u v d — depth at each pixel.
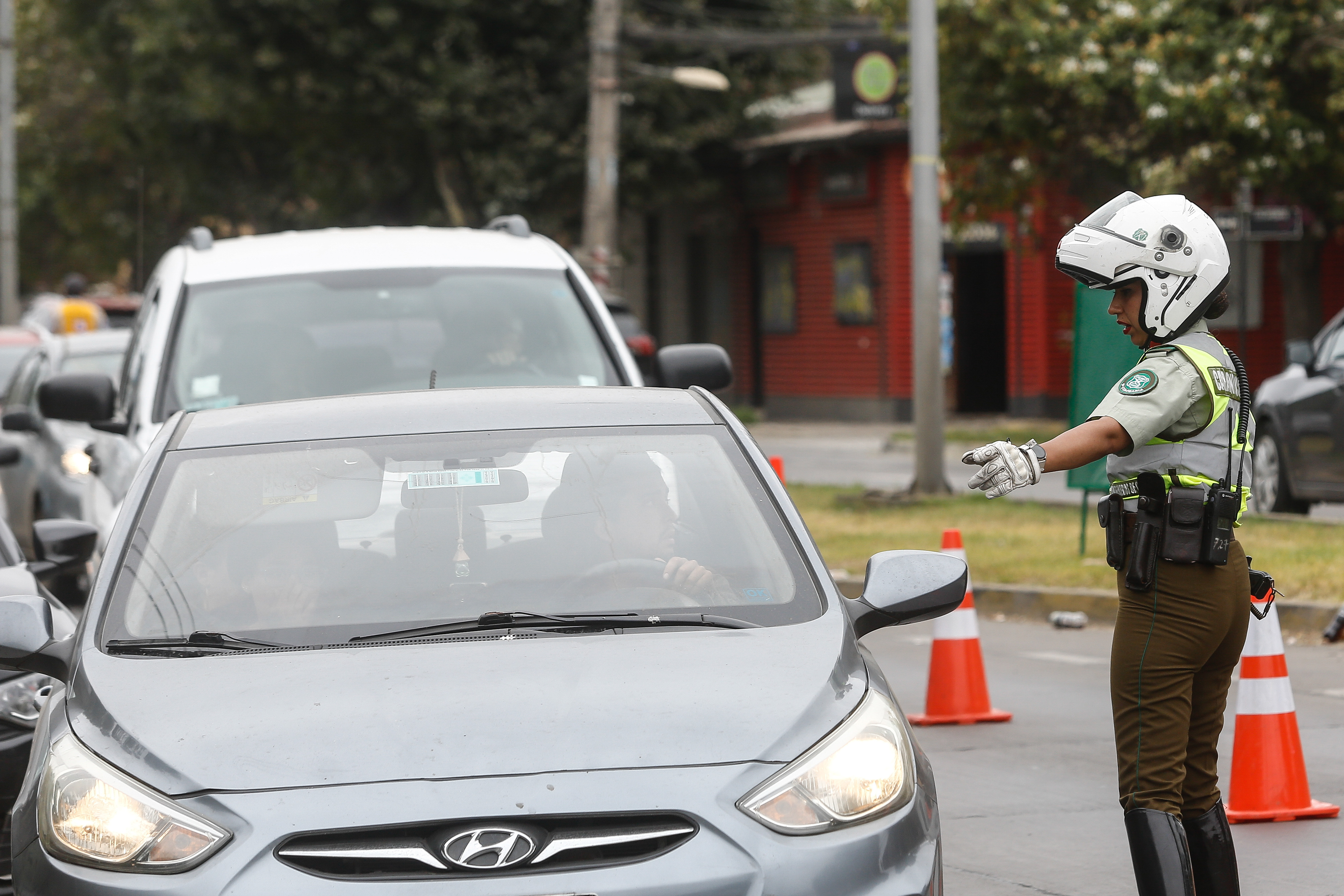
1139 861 14.22
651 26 99.62
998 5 75.88
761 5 103.62
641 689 11.82
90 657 12.78
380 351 25.17
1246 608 14.52
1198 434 14.14
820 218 105.69
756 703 11.69
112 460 25.12
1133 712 14.41
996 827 19.94
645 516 14.09
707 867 10.70
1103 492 39.91
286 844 10.68
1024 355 97.25
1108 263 14.26
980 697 25.89
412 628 13.01
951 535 25.61
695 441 14.91
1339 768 21.95
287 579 13.51
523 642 12.67
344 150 102.06
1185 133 74.69
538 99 97.88
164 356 25.11
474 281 26.30
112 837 10.90
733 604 13.34
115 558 13.75
